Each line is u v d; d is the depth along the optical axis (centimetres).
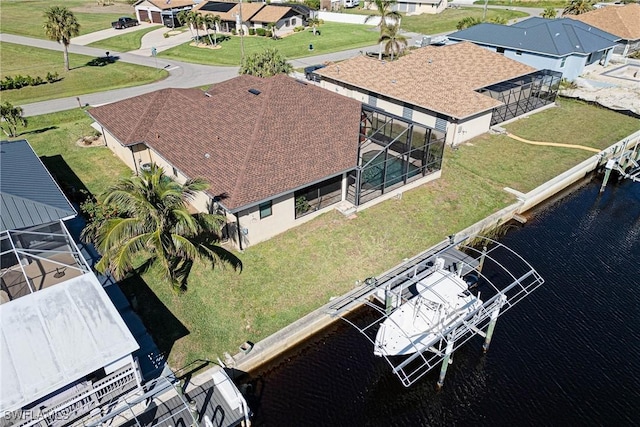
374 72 4250
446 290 2155
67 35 5391
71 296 1741
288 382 1942
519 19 8300
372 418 1812
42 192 2291
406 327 2027
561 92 4894
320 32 7738
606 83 5159
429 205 2933
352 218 2753
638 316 2288
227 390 1769
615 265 2642
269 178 2453
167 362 1902
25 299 1708
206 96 3306
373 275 2397
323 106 3031
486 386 1945
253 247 2500
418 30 7844
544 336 2167
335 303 2216
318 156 2666
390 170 2866
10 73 5522
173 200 1997
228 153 2623
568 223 3028
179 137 2956
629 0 8881
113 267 1978
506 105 3994
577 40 5184
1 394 1422
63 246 2152
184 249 2050
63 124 4147
